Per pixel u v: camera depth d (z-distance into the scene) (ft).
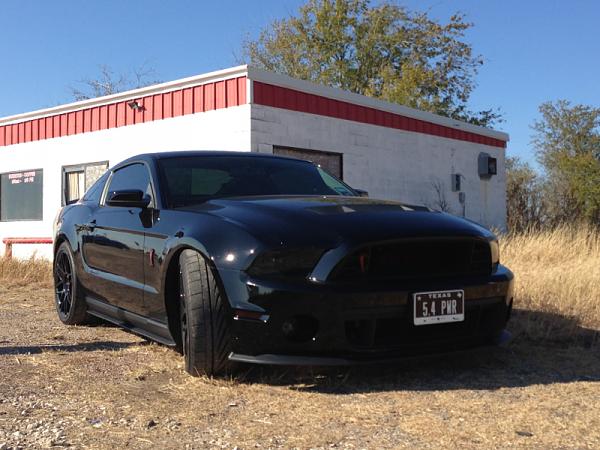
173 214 13.28
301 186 15.72
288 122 35.19
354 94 39.60
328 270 10.82
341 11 98.89
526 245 34.42
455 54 100.58
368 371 12.60
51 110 44.55
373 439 8.95
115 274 15.33
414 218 12.16
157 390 11.37
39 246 45.34
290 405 10.48
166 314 12.88
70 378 12.23
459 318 11.55
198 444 8.81
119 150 40.16
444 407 10.39
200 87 35.63
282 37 101.35
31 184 46.85
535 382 11.96
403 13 100.99
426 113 46.14
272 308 10.69
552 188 71.15
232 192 14.66
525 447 8.66
